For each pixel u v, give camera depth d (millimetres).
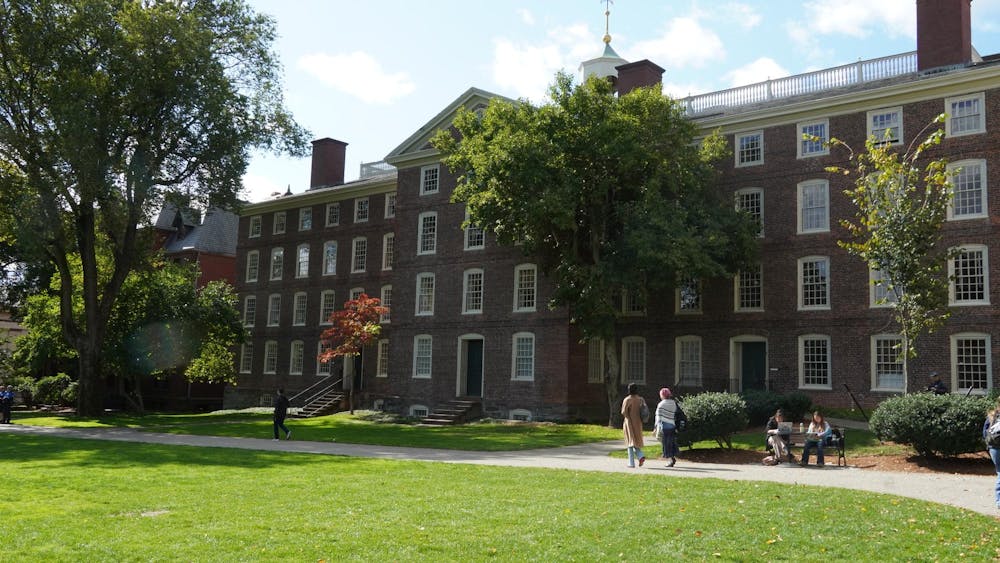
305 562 9289
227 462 20281
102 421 39812
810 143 34750
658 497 14086
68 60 35844
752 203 36094
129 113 38188
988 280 29953
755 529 11102
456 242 43594
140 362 48812
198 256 64875
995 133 30219
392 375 45188
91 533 10961
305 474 17688
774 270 35156
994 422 14023
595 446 26391
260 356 58656
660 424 20281
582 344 39250
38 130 38750
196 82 37781
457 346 42562
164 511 12836
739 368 36281
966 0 33562
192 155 40469
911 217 22922
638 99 32812
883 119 32938
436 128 45500
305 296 56562
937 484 16422
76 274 50312
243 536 10648
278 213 59750
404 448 25469
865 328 32594
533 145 31578
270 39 42125
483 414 40719
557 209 31203
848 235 33281
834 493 14508
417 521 11680
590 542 10273
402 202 46531
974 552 9930
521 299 40406
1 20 35656
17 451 23266
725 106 39219
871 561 9477
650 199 32062
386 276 51500
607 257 33469
